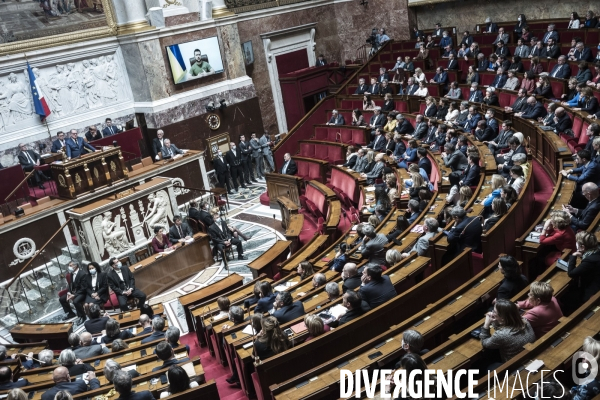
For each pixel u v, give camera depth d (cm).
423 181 1112
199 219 1366
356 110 1783
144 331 916
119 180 1444
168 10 1812
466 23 2170
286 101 2236
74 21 1653
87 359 794
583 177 864
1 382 712
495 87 1573
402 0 2241
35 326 1066
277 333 628
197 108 1884
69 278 1197
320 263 1009
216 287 1052
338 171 1492
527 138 1268
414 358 459
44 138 1609
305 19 2272
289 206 1444
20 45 1541
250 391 696
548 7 1948
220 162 1845
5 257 1284
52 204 1362
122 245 1341
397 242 884
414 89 1795
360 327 637
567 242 703
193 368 689
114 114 1769
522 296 579
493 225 782
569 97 1305
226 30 1955
